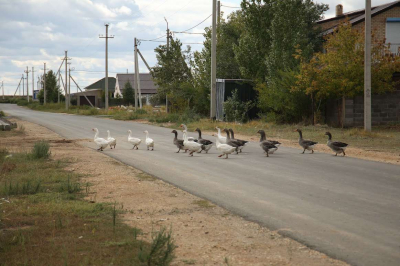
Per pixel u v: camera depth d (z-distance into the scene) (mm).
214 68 33500
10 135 27609
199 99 44531
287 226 8000
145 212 9078
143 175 13289
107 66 63406
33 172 13531
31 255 6531
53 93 112438
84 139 25047
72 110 72625
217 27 46000
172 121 39000
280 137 24500
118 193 10867
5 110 85125
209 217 8680
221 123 32625
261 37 37156
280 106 31766
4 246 6898
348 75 27750
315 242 7090
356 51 28234
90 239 7223
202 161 16234
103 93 96125
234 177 12938
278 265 6125
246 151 19281
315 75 29016
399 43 34812
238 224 8180
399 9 36375
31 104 108688
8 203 9609
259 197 10336
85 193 10836
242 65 37531
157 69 50312
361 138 22969
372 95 29172
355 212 8891
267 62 34500
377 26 36625
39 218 8523
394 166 14742
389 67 27719
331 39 29250
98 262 6191
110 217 8656
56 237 7363
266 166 14961
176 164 15500
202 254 6602
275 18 34594
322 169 14250
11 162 15047
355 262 6203
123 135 27391
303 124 30391
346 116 28703
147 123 38969
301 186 11562
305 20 40781
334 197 10242
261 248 6848
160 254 6148
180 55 50094
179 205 9648
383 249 6715
